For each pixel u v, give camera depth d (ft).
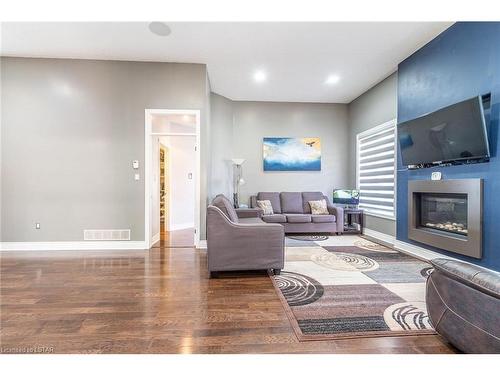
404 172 12.92
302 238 15.84
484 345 4.00
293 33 10.56
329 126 19.90
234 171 19.35
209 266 8.98
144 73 13.16
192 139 21.29
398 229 13.43
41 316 6.28
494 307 3.84
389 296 7.46
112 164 13.10
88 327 5.79
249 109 19.45
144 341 5.27
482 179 8.73
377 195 16.26
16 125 12.67
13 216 12.76
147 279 8.81
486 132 8.24
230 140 19.03
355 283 8.45
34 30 10.36
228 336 5.46
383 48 11.75
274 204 18.67
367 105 17.13
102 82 13.01
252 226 9.08
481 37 8.78
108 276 9.09
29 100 12.70
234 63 13.35
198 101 13.41
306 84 16.19
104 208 13.08
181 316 6.30
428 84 11.19
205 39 11.07
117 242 13.12
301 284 8.36
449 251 10.16
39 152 12.79
